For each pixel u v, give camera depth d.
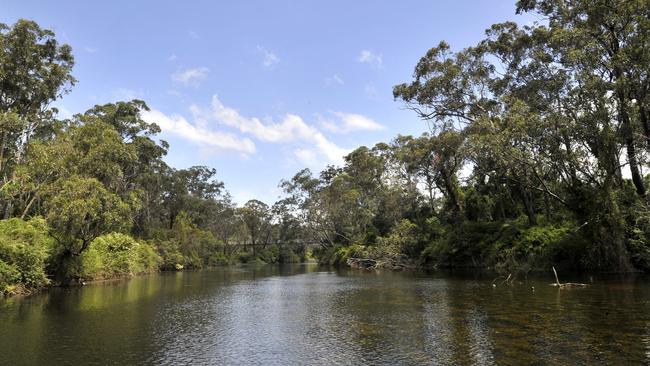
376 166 64.50
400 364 9.14
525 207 39.75
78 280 30.23
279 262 97.06
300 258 100.56
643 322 12.33
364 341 11.35
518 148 28.70
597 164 27.97
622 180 31.45
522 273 30.27
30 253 23.38
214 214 86.31
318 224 73.06
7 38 32.91
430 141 43.69
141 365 9.39
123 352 10.51
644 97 25.16
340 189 70.62
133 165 50.94
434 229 48.19
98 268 34.38
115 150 34.47
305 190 83.56
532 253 32.12
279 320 14.95
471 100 38.09
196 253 69.50
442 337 11.45
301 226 79.88
